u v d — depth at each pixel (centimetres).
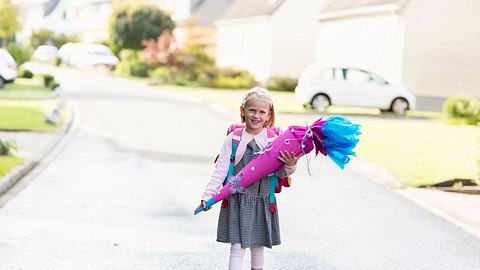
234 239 479
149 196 917
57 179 1038
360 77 2483
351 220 798
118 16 5131
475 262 630
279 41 4094
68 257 613
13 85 3338
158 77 4091
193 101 2845
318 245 679
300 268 596
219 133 1750
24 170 1088
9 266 581
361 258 634
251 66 4331
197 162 1256
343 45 3300
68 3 8294
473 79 2727
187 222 764
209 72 4156
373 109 2691
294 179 1102
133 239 682
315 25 4012
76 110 2273
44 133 1623
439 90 2809
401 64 2905
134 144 1495
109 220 766
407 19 2888
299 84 2527
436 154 1351
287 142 469
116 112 2244
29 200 873
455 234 738
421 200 941
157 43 4725
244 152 480
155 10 5047
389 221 796
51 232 704
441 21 2794
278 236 494
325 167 1247
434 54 2817
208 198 476
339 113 2425
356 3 3225
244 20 4353
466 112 2048
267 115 477
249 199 480
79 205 847
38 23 8912
